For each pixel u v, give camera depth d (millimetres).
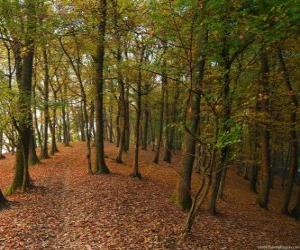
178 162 34188
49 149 37812
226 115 11586
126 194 17641
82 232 11961
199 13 10156
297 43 16875
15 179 18625
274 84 19219
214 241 12531
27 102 17078
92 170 24078
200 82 12273
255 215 20031
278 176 46594
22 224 12680
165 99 32062
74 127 57031
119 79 22969
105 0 18641
